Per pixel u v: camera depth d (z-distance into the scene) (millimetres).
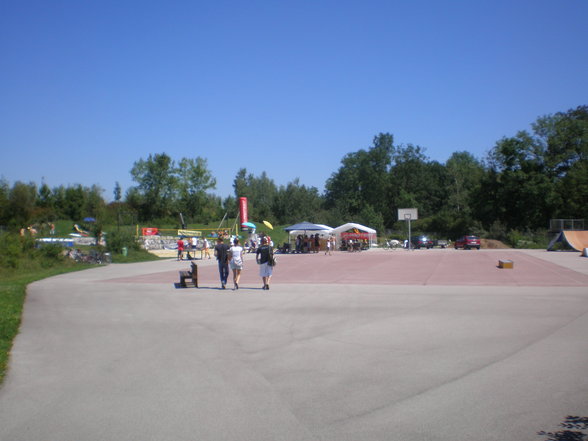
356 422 4973
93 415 5309
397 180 101062
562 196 66312
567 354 7473
